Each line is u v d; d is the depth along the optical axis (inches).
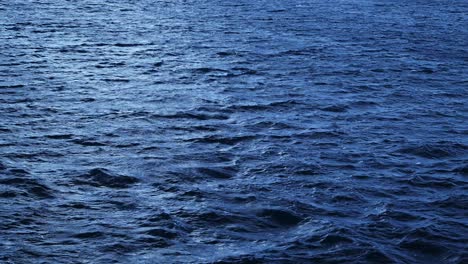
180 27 2048.5
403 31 2110.0
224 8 2628.0
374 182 816.9
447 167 880.9
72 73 1342.3
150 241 646.5
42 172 808.9
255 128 1018.7
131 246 635.5
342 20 2347.4
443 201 765.9
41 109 1076.5
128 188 772.6
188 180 802.2
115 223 681.0
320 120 1074.7
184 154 892.6
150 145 927.0
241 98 1195.3
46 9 2364.7
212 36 1886.1
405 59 1628.9
